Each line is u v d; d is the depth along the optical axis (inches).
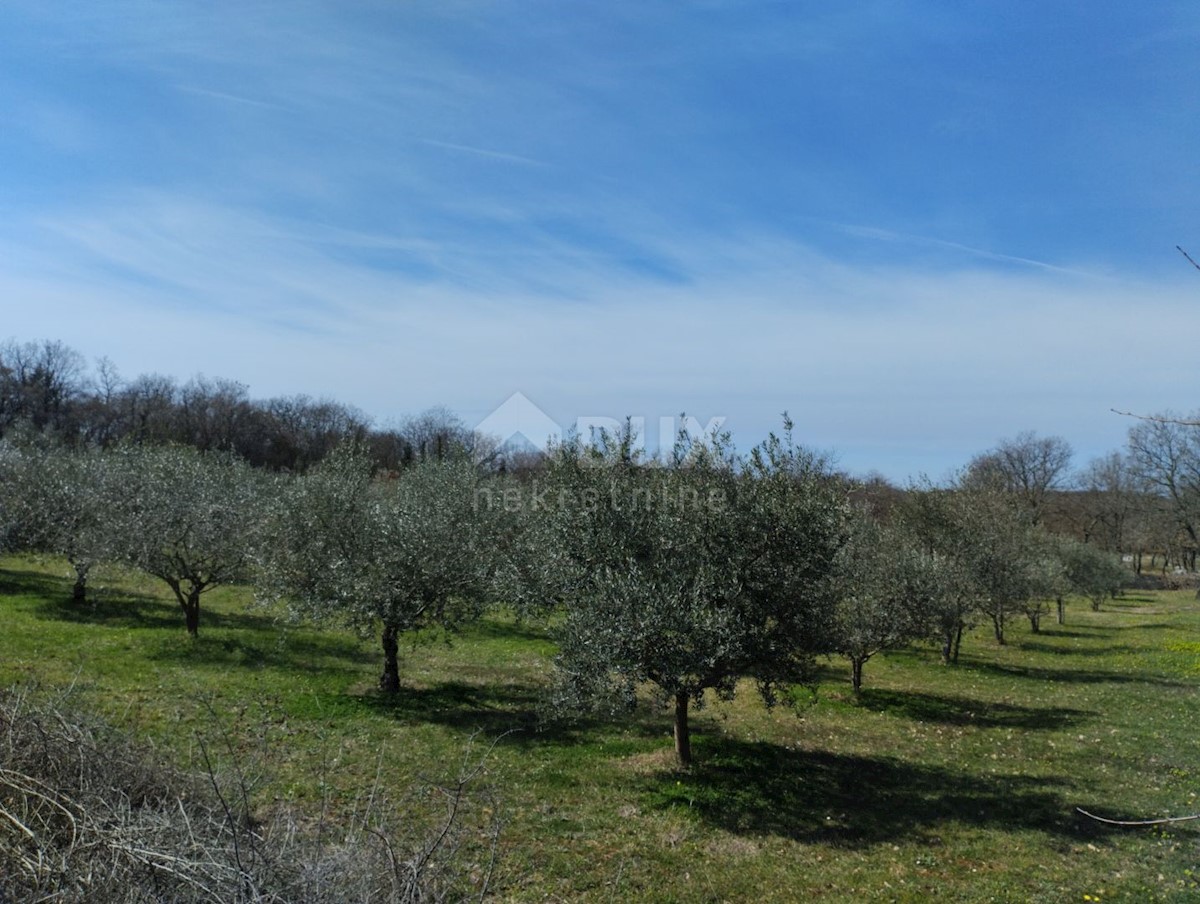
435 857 239.5
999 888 329.1
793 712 640.4
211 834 207.2
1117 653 1093.8
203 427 2578.7
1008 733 612.7
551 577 470.0
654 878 328.2
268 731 481.4
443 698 603.2
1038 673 919.0
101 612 861.8
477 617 621.3
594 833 370.6
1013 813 425.7
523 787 424.8
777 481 435.8
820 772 483.5
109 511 775.7
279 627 835.4
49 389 2481.5
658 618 394.6
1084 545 1569.9
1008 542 1098.1
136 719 470.6
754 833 382.9
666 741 523.2
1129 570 1716.3
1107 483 2066.9
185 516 739.4
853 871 344.5
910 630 745.0
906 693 751.1
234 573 755.4
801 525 423.5
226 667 640.4
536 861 334.6
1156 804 442.0
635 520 440.1
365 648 782.5
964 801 444.1
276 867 186.4
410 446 2130.9
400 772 430.0
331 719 523.2
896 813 421.7
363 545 592.1
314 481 631.8
